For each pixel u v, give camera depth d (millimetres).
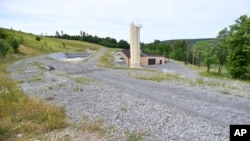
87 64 46375
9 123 10297
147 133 9227
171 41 123062
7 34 85375
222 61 51094
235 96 16156
